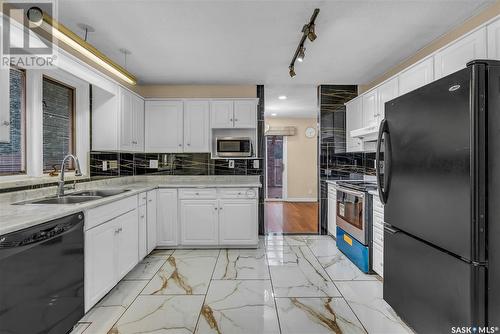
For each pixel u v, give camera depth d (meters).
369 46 2.60
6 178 1.95
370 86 3.82
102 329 1.76
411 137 1.55
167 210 3.29
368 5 1.93
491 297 1.18
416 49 2.67
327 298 2.15
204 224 3.30
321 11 1.99
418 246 1.52
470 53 1.75
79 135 2.78
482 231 1.16
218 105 3.64
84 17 2.07
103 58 2.09
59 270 1.56
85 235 1.80
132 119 3.25
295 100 4.96
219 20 2.12
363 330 1.75
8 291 1.26
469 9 1.98
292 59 2.88
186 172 3.82
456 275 1.26
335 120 3.96
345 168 3.99
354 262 2.85
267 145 7.33
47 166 2.40
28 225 1.36
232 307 2.02
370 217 2.62
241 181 3.86
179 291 2.26
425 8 1.97
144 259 3.01
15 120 2.04
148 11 1.99
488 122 1.16
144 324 1.81
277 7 1.95
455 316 1.27
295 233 4.07
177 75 3.44
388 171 1.80
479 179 1.16
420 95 1.47
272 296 2.18
